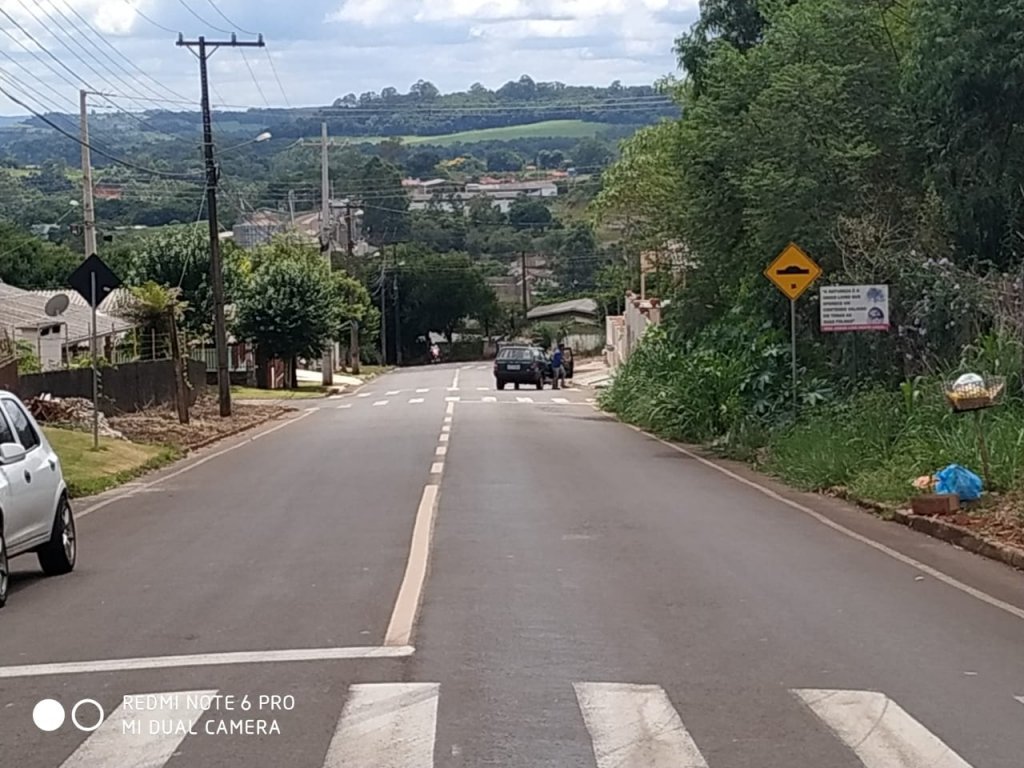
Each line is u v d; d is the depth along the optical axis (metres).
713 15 36.03
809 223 24.12
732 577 11.55
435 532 14.31
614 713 7.25
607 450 25.20
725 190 26.66
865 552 12.98
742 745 6.67
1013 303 19.92
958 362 20.05
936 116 23.39
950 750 6.61
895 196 24.22
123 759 6.56
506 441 27.30
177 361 33.16
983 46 21.73
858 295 21.33
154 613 10.27
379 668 8.29
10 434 11.96
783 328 26.64
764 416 24.05
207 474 22.53
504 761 6.40
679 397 27.77
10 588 11.76
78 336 45.53
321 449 26.78
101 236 60.25
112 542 14.55
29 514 11.57
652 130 40.19
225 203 74.69
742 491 18.41
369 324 81.94
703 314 31.41
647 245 35.75
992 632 9.38
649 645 8.91
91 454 22.89
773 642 9.02
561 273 109.38
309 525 15.27
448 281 100.06
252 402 46.72
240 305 58.31
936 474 15.40
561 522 15.09
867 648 8.85
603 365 80.06
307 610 10.19
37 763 6.54
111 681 8.12
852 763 6.40
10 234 63.03
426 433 30.00
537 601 10.42
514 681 7.95
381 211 109.44
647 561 12.38
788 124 24.30
